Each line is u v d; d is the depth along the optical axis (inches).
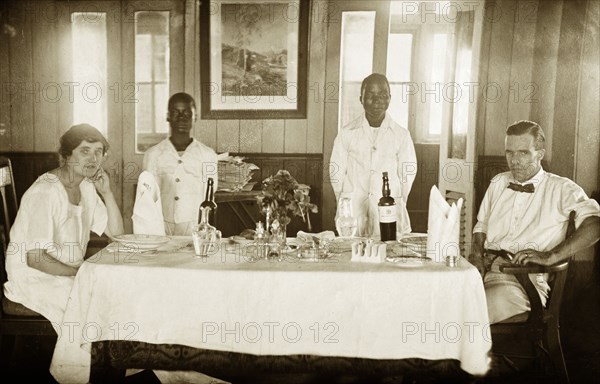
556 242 131.0
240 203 225.8
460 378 108.6
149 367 110.7
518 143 132.5
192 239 127.5
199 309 107.0
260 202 119.3
